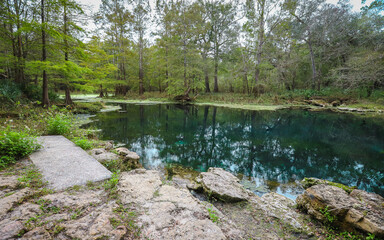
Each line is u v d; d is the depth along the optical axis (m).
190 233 1.58
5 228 1.39
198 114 12.58
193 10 20.11
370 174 4.10
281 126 9.28
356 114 12.04
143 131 7.82
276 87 21.09
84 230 1.48
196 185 3.19
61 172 2.62
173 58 20.03
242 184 3.61
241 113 13.07
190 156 5.25
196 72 20.77
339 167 4.53
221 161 4.94
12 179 2.25
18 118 6.53
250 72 21.03
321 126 9.16
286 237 1.99
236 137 7.33
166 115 11.99
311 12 17.45
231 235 1.76
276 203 2.73
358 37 16.33
